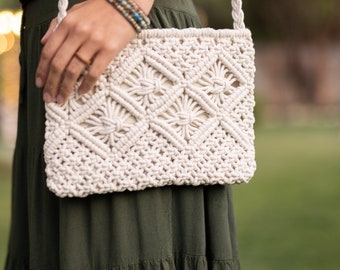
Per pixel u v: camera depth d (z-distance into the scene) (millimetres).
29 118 1315
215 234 1317
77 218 1214
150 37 1211
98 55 1124
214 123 1279
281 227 4238
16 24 6938
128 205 1231
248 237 3965
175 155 1243
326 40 20719
